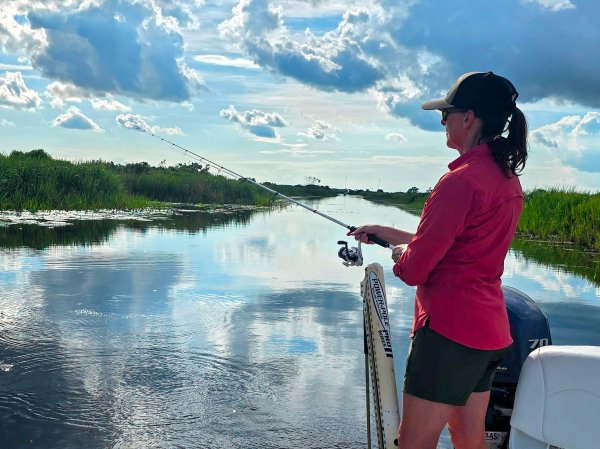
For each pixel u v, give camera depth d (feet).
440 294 7.95
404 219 77.10
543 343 10.27
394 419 9.12
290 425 12.31
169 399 13.51
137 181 111.75
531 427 8.48
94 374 14.93
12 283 25.30
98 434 11.77
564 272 30.81
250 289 25.16
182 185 113.80
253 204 120.06
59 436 11.65
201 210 88.58
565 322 20.17
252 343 17.65
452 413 8.77
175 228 52.49
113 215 66.85
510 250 41.34
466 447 8.75
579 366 8.22
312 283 26.78
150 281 26.30
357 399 13.66
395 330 18.94
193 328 19.11
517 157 8.14
